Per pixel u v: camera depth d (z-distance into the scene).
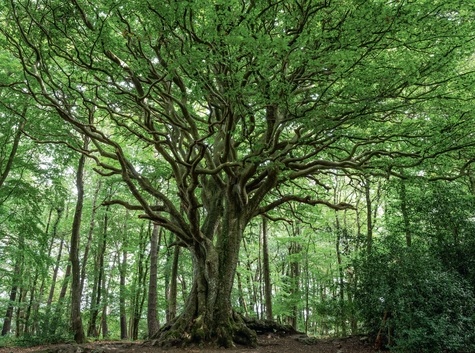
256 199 12.73
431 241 13.40
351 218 26.81
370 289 11.39
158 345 10.91
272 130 11.44
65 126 14.40
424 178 11.40
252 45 6.98
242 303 24.62
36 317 15.67
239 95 8.37
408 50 9.69
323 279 22.77
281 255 32.03
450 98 9.94
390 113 10.90
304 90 11.38
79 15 9.42
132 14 8.24
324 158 14.59
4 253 18.94
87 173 25.38
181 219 12.32
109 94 11.88
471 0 8.13
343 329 14.73
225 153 10.54
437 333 9.15
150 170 16.88
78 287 14.80
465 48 9.11
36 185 17.53
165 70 9.55
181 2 7.12
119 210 27.08
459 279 11.41
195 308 11.51
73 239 15.06
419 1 8.41
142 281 24.22
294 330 14.47
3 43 9.82
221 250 11.99
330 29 7.94
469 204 13.09
